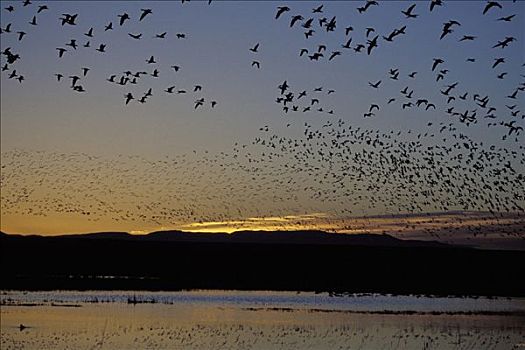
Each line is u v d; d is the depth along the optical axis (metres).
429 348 38.97
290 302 62.03
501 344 40.31
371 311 55.12
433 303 63.09
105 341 39.94
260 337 41.94
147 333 42.69
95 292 67.94
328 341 40.75
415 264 100.50
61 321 46.66
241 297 66.19
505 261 100.94
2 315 48.94
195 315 50.97
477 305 61.53
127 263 103.75
